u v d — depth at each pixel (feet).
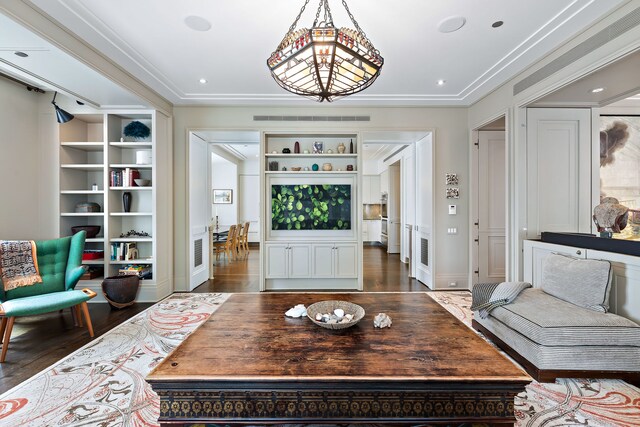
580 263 8.37
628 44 7.47
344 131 15.31
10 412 6.08
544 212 11.60
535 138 11.59
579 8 7.82
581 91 10.22
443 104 15.01
